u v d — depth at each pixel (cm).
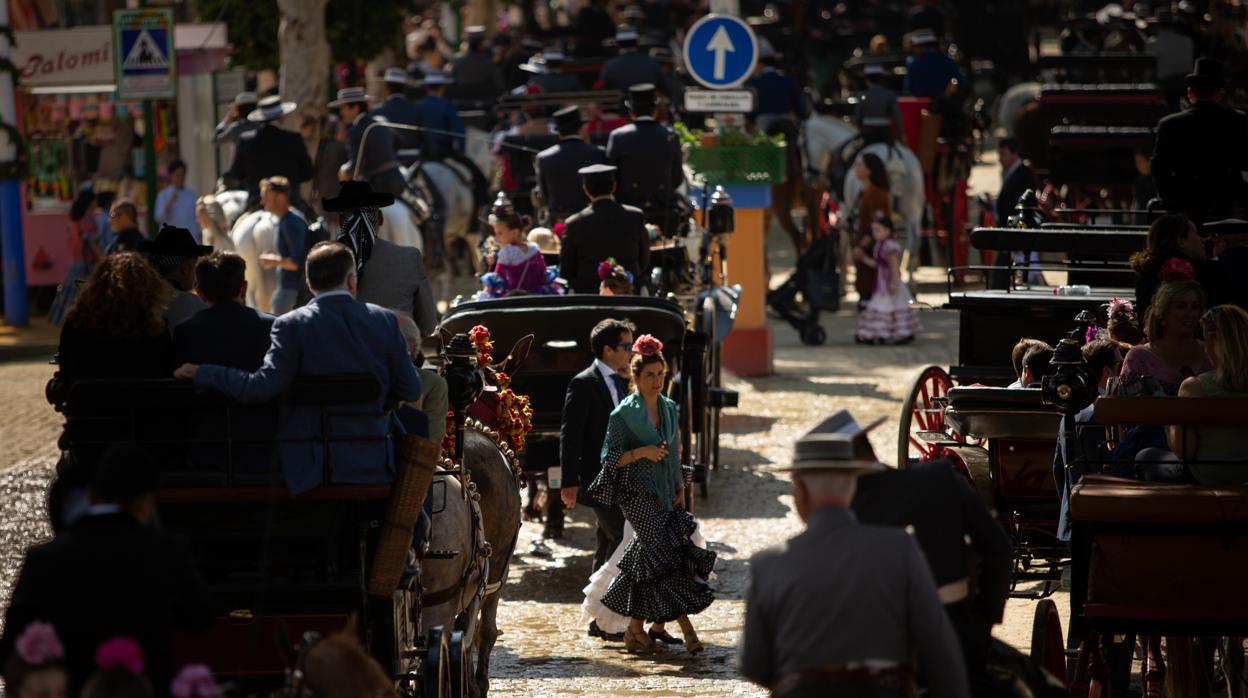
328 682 1855
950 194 9375
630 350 3631
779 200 8925
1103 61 8775
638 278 4491
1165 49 8819
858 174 7594
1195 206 3934
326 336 2291
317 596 2258
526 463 4150
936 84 9656
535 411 4034
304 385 2250
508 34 13662
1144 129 7631
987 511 2059
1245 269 3331
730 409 5869
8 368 6944
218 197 6538
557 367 4022
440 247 7856
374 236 3331
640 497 3366
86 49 8300
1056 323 3641
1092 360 3122
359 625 2267
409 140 8125
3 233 8256
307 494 2281
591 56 11438
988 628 2086
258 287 6103
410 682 2519
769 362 6606
